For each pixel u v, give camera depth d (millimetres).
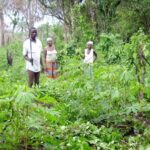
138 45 4859
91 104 4672
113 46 13086
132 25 16766
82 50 15516
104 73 4836
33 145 3629
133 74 4707
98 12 18766
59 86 6340
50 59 9594
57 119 3938
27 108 3387
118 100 4531
